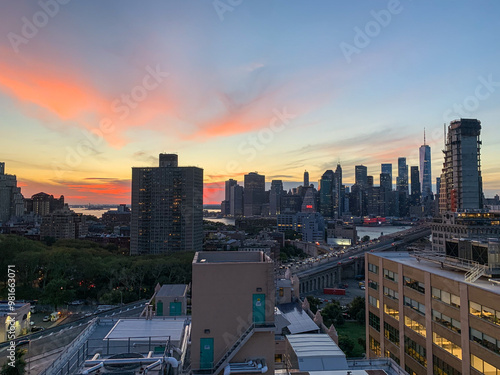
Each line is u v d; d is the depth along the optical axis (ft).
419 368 146.00
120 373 67.92
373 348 190.19
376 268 187.83
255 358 86.99
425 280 142.72
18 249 442.09
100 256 511.40
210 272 86.63
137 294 409.69
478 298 113.09
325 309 353.10
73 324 273.75
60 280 343.67
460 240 145.48
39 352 204.74
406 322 156.87
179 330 100.68
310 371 94.38
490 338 107.34
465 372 118.21
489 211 589.32
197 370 83.46
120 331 98.89
